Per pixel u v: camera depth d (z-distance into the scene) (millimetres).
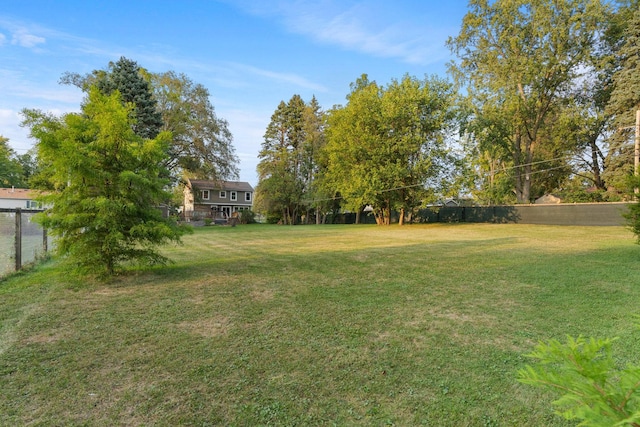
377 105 23578
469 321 3779
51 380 2471
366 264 7625
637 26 17688
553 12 19719
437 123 22672
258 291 5180
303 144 36344
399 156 23297
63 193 5730
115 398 2244
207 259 8578
